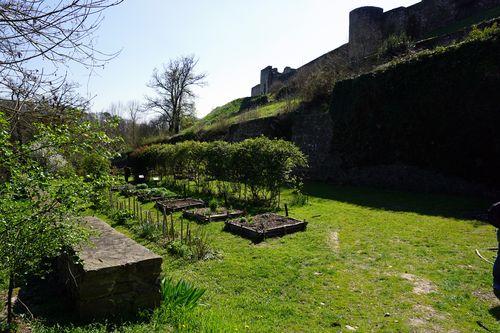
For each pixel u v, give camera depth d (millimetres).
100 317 3992
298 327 4266
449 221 8672
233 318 4305
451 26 19281
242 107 32375
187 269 6230
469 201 10641
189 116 37188
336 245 7391
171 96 36312
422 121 12953
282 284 5531
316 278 5723
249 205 11781
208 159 14312
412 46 17156
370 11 22531
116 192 16344
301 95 20188
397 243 7328
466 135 11664
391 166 14148
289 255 6789
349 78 16000
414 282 5500
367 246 7215
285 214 10055
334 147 16562
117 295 4086
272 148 11430
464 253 6570
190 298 4410
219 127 24812
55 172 3760
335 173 16547
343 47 24969
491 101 11062
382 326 4305
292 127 19031
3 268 3324
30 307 4305
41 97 3359
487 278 5480
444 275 5688
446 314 4559
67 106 3500
